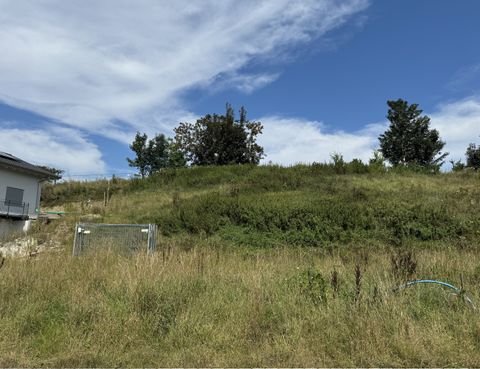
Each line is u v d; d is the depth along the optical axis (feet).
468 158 151.33
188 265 24.75
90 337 15.30
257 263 26.94
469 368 13.10
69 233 62.64
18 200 100.99
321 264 29.55
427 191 69.56
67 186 114.93
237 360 13.66
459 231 50.03
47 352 14.43
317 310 17.06
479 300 18.08
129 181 113.29
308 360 13.57
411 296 18.33
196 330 15.88
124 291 19.40
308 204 59.06
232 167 107.24
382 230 52.11
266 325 16.66
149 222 61.98
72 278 22.95
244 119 160.76
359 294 17.93
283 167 103.09
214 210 61.77
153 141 151.53
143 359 13.87
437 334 14.93
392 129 177.27
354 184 78.59
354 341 14.53
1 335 15.35
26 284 21.16
